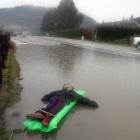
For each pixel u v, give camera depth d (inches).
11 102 311.7
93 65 669.3
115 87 424.2
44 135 228.7
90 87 418.3
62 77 487.2
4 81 409.7
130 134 241.4
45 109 251.6
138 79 497.7
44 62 677.9
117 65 684.7
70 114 282.4
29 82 426.6
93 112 293.6
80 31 2593.5
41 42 1622.8
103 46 1419.8
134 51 1138.7
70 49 1150.3
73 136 231.0
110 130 247.8
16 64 602.2
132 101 346.3
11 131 232.1
